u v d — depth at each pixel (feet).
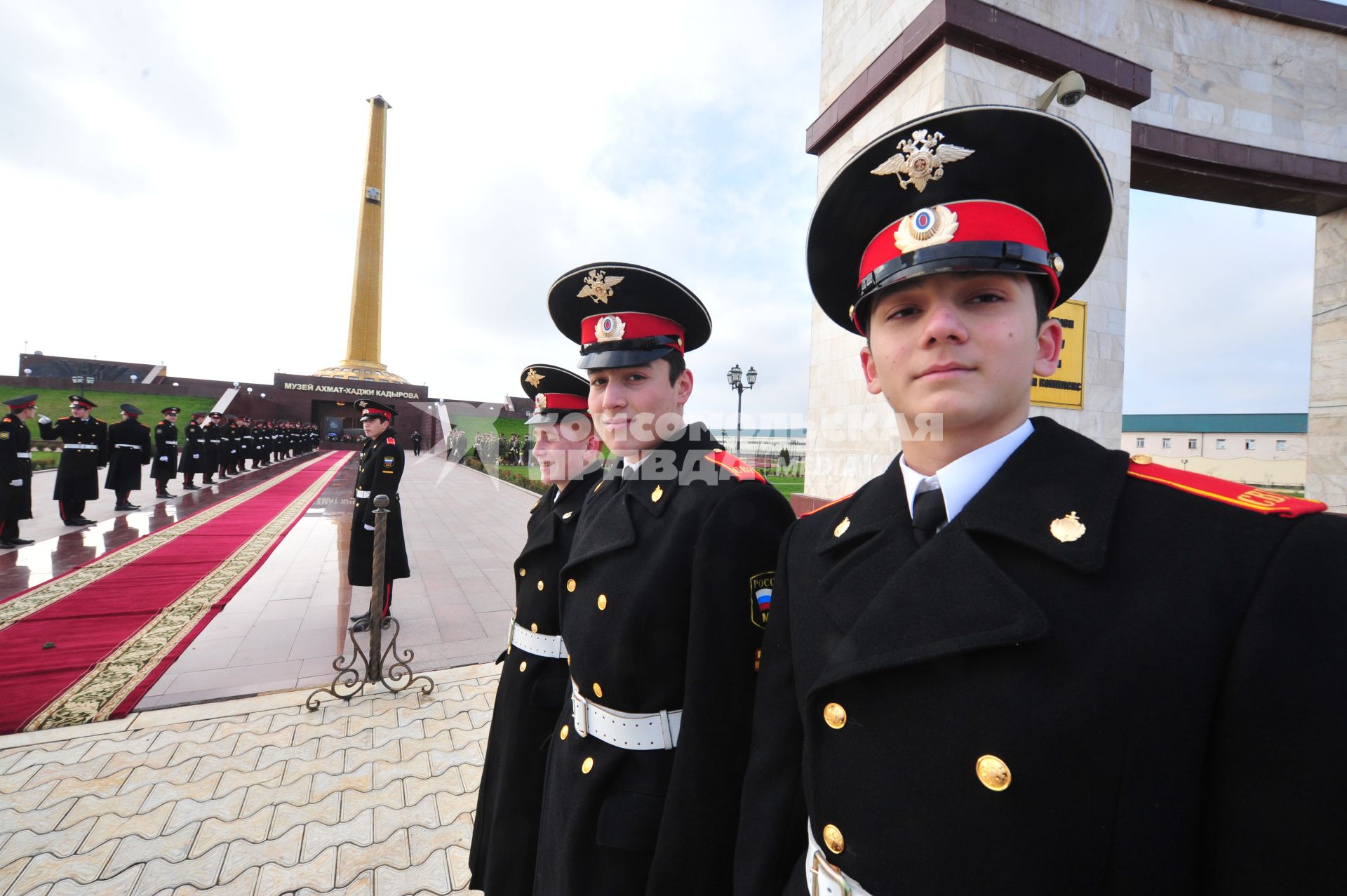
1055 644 2.27
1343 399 31.60
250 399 125.90
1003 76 20.12
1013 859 2.15
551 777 5.32
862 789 2.61
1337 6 28.84
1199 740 2.07
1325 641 1.97
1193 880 2.08
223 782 9.52
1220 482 2.60
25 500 26.89
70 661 13.92
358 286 143.95
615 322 5.64
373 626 12.73
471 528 36.70
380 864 7.88
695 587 4.33
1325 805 1.85
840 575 3.17
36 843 8.07
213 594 19.67
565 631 5.46
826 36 26.89
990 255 2.72
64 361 120.88
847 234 3.66
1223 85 27.73
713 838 3.93
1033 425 3.00
